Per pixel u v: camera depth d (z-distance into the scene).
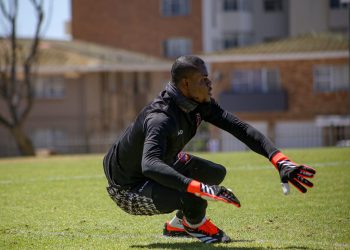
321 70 65.62
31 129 65.88
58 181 17.58
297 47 66.06
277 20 82.81
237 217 11.41
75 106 66.44
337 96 65.38
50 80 66.31
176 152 8.59
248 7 82.81
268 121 66.56
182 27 83.75
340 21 79.81
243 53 66.06
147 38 85.06
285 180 8.05
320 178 16.14
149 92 70.56
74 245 9.34
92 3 86.44
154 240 9.60
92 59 65.81
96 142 64.38
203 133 58.22
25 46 64.62
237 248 8.69
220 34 82.69
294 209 12.01
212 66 66.81
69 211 12.58
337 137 62.47
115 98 68.06
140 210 8.77
